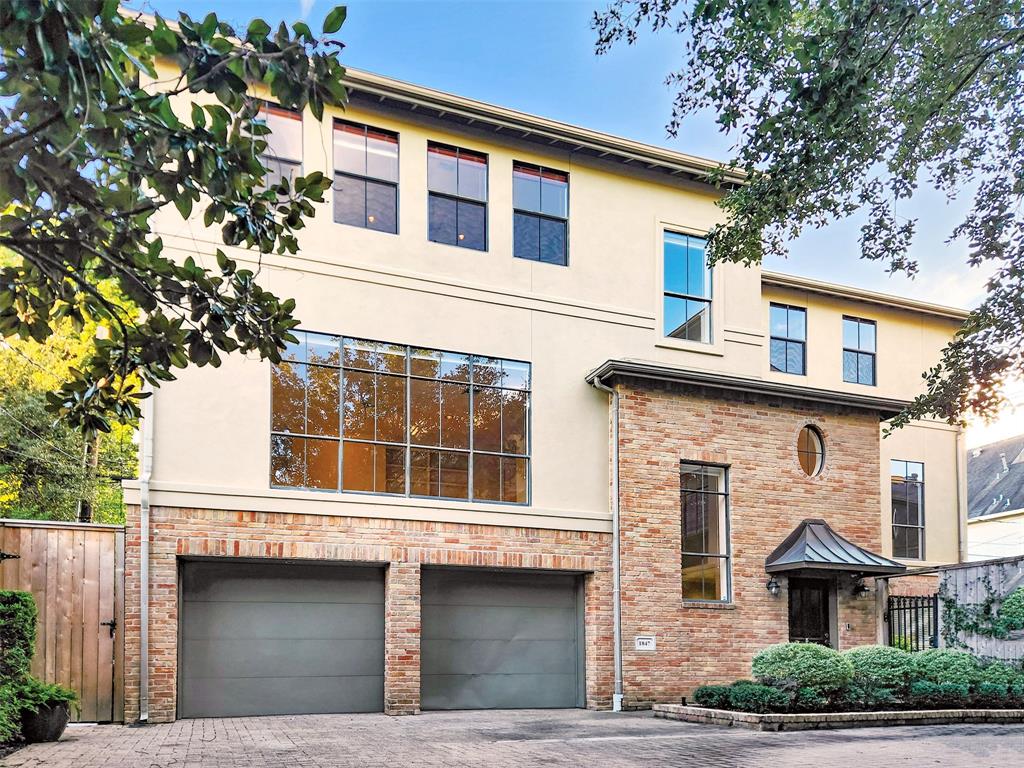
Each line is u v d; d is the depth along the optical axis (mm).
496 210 14641
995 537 37719
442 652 13156
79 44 3650
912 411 9938
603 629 13930
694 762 8203
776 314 19344
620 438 14500
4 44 3654
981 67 8164
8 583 10539
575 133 15070
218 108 4680
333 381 12969
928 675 12469
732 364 16219
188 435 11820
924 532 19953
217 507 11781
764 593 15062
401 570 12742
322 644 12414
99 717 10734
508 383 14281
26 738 8742
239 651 11922
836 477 16156
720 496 15344
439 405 13695
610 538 14352
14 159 4203
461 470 13703
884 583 15789
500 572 13781
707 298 16344
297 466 12555
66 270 5074
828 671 11484
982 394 9461
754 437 15555
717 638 14508
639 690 13758
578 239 15242
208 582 11898
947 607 14820
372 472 13039
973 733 10562
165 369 5785
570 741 9555
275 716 11859
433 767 7711
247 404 12281
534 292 14688
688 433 15016
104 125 4207
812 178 8055
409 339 13578
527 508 13828
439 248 14055
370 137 13852
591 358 14969
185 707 11523
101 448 22672
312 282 13023
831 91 7043
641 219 15867
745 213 8844
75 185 4520
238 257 12570
